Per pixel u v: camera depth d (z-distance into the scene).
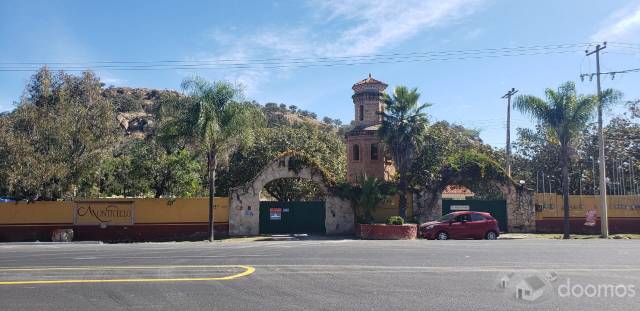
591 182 42.81
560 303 8.41
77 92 32.34
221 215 30.30
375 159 39.91
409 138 29.53
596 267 12.45
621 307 8.14
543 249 17.20
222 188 42.88
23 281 10.75
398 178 32.41
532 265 12.86
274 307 8.15
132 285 10.18
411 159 30.58
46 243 26.69
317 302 8.50
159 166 33.91
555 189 43.88
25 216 29.67
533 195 31.75
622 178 39.72
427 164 35.22
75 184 31.25
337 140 48.38
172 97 27.70
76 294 9.30
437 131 36.38
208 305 8.33
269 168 30.61
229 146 28.92
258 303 8.45
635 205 32.97
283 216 31.36
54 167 28.25
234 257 15.27
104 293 9.38
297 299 8.75
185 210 30.31
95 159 30.80
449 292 9.30
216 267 12.82
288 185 42.22
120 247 20.55
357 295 9.06
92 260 14.78
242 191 30.36
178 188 34.34
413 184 33.25
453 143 38.28
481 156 32.06
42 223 29.70
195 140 27.56
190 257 15.38
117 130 32.56
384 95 30.41
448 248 17.75
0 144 27.59
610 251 16.45
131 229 30.06
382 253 16.06
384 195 29.58
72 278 11.12
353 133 40.50
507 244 19.75
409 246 18.91
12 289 9.83
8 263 14.14
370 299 8.72
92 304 8.48
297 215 31.47
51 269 12.70
